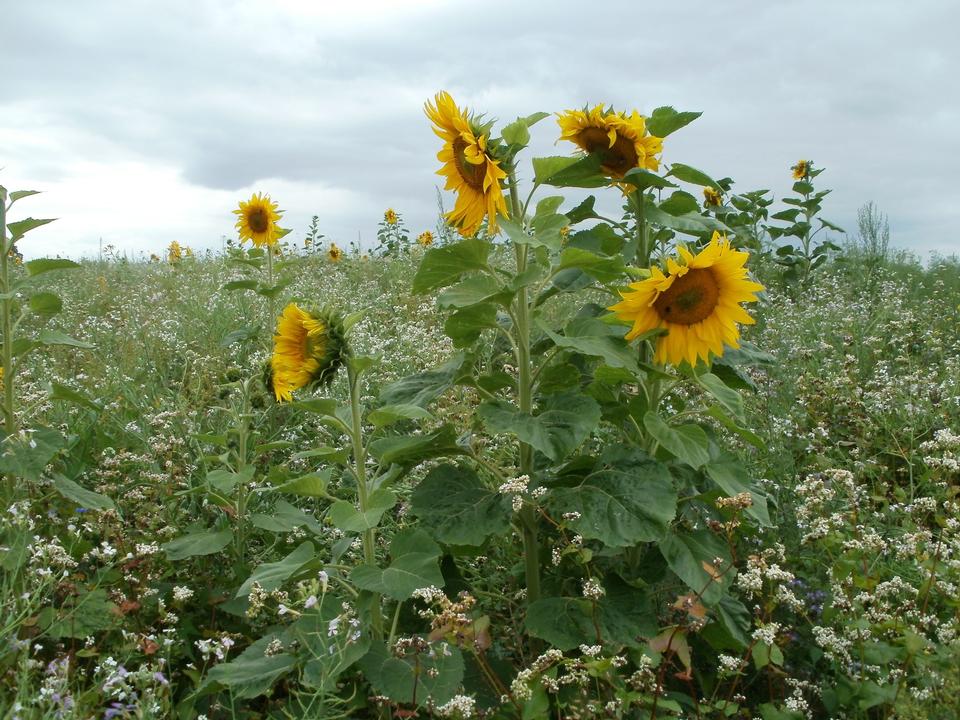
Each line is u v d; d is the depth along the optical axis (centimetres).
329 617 110
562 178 140
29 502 137
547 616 116
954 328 323
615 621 115
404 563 110
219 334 298
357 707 110
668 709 109
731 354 144
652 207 146
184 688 123
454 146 126
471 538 119
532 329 142
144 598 130
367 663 106
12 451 135
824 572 145
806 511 146
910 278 447
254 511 158
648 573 132
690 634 128
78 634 117
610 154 143
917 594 125
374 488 122
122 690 103
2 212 145
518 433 113
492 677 108
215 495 150
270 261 293
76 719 98
